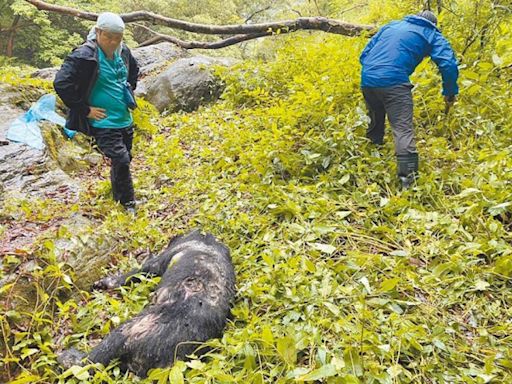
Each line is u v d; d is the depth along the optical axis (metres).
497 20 6.02
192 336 2.86
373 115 5.09
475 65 5.75
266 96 7.11
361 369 2.55
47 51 19.17
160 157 6.16
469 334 3.06
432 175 4.51
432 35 4.61
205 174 5.46
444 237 3.88
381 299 3.14
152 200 5.19
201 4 22.69
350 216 4.33
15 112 6.49
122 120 4.91
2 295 3.19
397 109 4.59
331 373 2.37
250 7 25.17
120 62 4.88
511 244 3.80
